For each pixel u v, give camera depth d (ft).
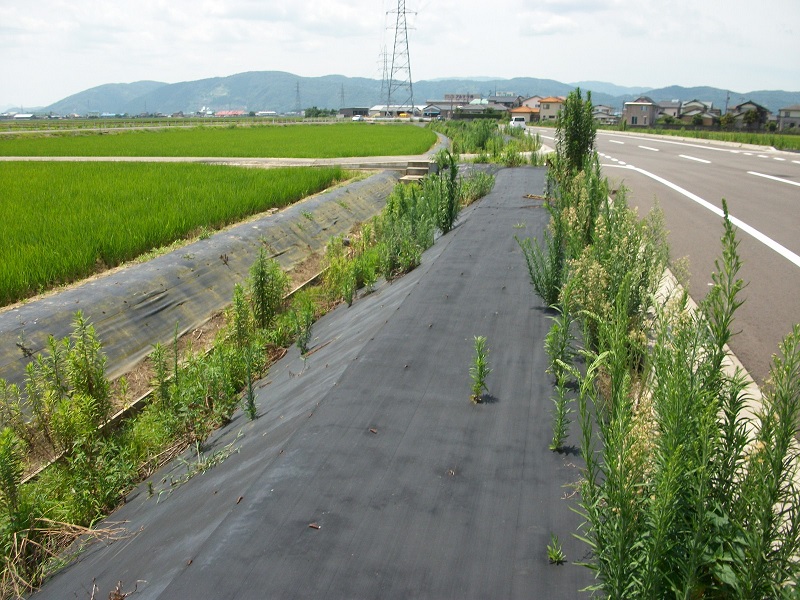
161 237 33.12
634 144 114.32
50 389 18.06
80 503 14.87
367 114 483.51
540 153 72.28
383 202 55.31
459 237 26.89
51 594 11.73
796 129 187.11
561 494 9.75
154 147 100.68
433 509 9.53
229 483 11.85
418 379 13.84
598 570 7.00
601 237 17.63
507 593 7.97
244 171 59.06
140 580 9.83
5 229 31.94
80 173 56.18
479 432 11.63
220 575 8.43
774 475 6.47
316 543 8.86
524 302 18.31
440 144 107.04
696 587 7.02
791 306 21.61
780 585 6.26
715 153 90.94
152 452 17.51
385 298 22.61
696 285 24.29
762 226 35.60
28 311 22.15
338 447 11.29
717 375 8.34
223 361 20.66
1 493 13.99
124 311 24.47
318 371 17.03
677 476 6.35
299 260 36.73
